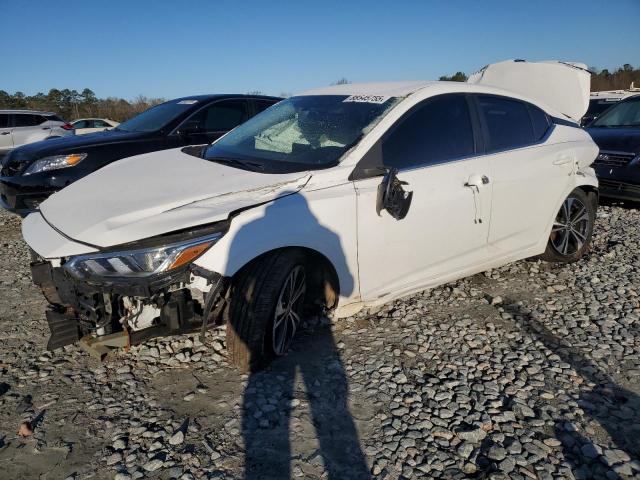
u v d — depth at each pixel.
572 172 4.75
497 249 4.32
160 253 2.74
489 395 2.96
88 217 2.99
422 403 2.89
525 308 4.14
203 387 3.00
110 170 3.84
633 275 4.84
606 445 2.57
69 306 3.03
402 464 2.43
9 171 6.15
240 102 7.52
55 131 15.72
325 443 2.57
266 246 2.95
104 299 2.83
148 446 2.54
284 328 3.22
